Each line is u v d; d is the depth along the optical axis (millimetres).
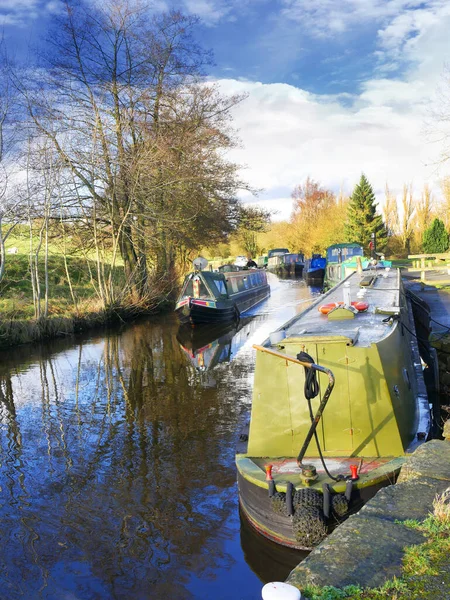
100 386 12469
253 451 5871
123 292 24094
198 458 7961
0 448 8594
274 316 24766
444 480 4141
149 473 7500
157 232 26359
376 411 5660
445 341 11875
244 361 14898
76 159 22891
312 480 5086
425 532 3363
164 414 10148
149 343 18359
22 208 20875
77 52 23312
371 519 3559
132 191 23312
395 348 6578
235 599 4777
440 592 2744
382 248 62188
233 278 26969
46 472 7633
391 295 10914
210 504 6531
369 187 62969
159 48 25281
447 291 20516
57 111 22609
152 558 5445
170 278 29797
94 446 8602
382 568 3014
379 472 5141
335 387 5695
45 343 18484
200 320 21500
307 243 75188
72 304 22641
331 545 3277
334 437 5738
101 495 6863
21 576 5188
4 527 6117
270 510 5125
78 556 5500
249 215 32000
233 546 5598
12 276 25500
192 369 14023
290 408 5785
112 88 24172
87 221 24531
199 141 27359
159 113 26922
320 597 2766
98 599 4824
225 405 10570
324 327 7281
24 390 12266
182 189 26078
